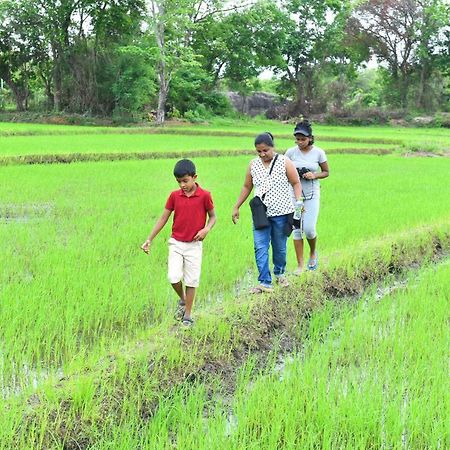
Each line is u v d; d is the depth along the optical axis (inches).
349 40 2060.8
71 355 183.5
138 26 1598.2
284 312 226.8
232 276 260.8
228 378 180.2
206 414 157.9
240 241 316.2
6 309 201.6
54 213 391.5
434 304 234.8
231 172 633.0
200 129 1355.8
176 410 153.3
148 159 741.9
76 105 1600.6
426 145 997.2
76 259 273.9
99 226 349.1
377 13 2021.4
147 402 157.6
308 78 2053.4
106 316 212.4
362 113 1979.6
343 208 427.5
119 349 178.4
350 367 181.8
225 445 135.1
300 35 2003.0
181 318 205.5
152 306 227.5
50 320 197.9
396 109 2097.7
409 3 1987.0
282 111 2084.2
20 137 975.0
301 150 251.6
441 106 2102.6
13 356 178.2
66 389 151.8
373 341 202.4
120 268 257.8
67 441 139.5
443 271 283.6
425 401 152.9
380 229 357.4
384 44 2102.6
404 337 200.2
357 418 143.6
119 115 1549.0
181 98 1722.4
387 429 143.4
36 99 1791.3
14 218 377.7
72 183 516.7
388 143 1149.1
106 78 1581.0
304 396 156.6
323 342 207.9
